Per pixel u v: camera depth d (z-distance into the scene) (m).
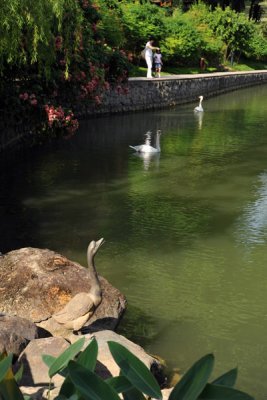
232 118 25.22
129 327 6.84
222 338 6.66
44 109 17.42
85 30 19.83
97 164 15.36
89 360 2.01
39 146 17.44
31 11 13.50
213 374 5.90
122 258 8.95
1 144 16.28
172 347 6.42
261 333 6.80
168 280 8.22
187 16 45.66
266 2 93.88
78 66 19.52
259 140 19.70
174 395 1.81
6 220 10.59
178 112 27.12
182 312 7.27
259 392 5.62
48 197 12.14
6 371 1.85
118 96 25.55
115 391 1.81
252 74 44.31
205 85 34.62
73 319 5.87
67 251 9.18
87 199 12.09
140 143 18.61
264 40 54.38
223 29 46.81
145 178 14.03
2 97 16.16
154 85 28.17
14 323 5.57
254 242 9.79
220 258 9.06
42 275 6.78
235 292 7.89
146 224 10.59
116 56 24.84
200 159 16.41
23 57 15.11
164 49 35.59
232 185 13.53
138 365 1.98
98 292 5.94
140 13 34.03
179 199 12.28
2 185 12.99
